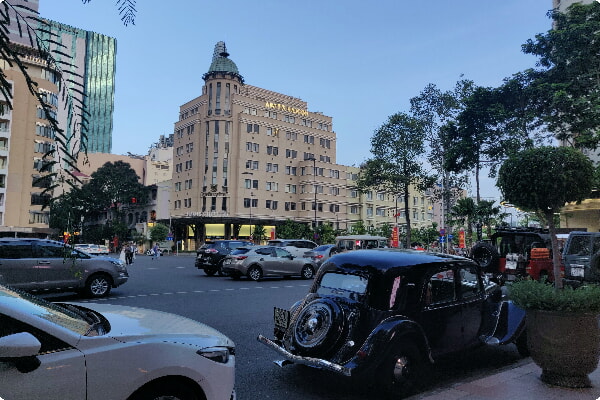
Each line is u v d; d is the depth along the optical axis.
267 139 69.94
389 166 39.50
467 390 4.45
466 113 30.28
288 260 17.55
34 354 2.47
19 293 3.30
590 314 4.49
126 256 29.95
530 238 14.50
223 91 68.25
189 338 3.28
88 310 3.72
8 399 2.45
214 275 19.48
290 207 71.56
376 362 4.26
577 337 4.48
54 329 2.76
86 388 2.70
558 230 18.31
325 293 5.03
